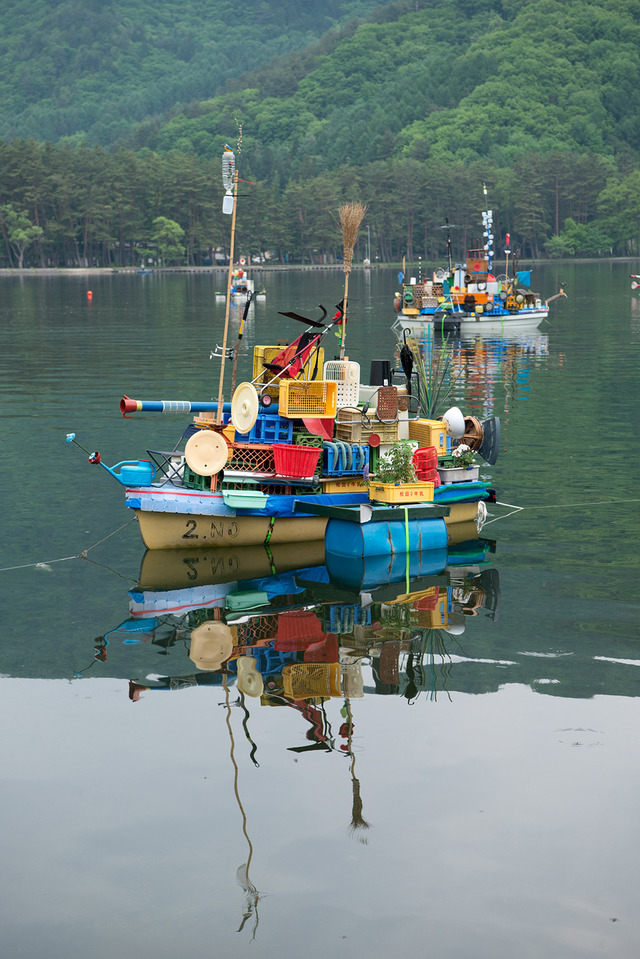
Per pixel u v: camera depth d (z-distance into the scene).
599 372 33.06
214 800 6.83
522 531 14.18
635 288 101.44
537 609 10.81
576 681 8.76
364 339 46.22
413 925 5.58
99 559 12.86
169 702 8.39
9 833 6.48
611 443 20.38
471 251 54.81
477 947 5.41
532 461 18.75
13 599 11.20
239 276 96.94
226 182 14.09
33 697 8.50
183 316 65.31
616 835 6.39
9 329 53.97
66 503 15.67
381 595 11.45
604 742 7.61
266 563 12.84
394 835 6.41
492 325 49.22
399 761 7.35
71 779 7.13
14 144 199.88
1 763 7.37
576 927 5.56
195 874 6.05
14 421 22.94
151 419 23.14
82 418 23.31
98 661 9.32
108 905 5.79
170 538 13.26
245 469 13.66
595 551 13.08
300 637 10.01
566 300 80.44
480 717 8.05
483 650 9.58
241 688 8.68
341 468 13.77
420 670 9.06
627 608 10.76
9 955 5.38
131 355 38.81
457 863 6.13
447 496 14.28
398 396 14.54
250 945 5.42
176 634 10.08
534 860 6.15
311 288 119.06
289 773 7.19
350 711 8.21
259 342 44.59
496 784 7.02
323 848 6.30
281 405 13.37
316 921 5.63
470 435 15.53
